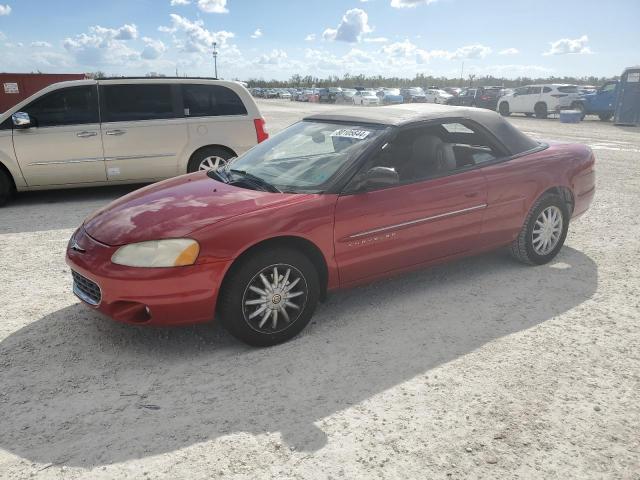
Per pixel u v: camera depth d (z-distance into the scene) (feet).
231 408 9.25
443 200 13.26
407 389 9.78
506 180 14.42
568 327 12.20
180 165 26.04
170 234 10.44
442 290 14.32
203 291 10.47
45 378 10.19
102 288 10.56
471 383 9.96
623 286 14.62
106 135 24.73
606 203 24.63
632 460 7.97
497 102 97.04
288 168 13.08
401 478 7.59
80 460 7.98
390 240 12.58
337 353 11.10
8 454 8.11
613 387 9.82
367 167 12.39
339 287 12.31
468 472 7.71
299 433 8.57
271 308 11.12
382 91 162.40
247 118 26.71
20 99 56.24
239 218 10.80
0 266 16.46
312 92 181.06
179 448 8.23
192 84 25.98
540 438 8.44
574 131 60.95
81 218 22.41
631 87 71.77
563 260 16.72
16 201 25.90
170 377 10.23
